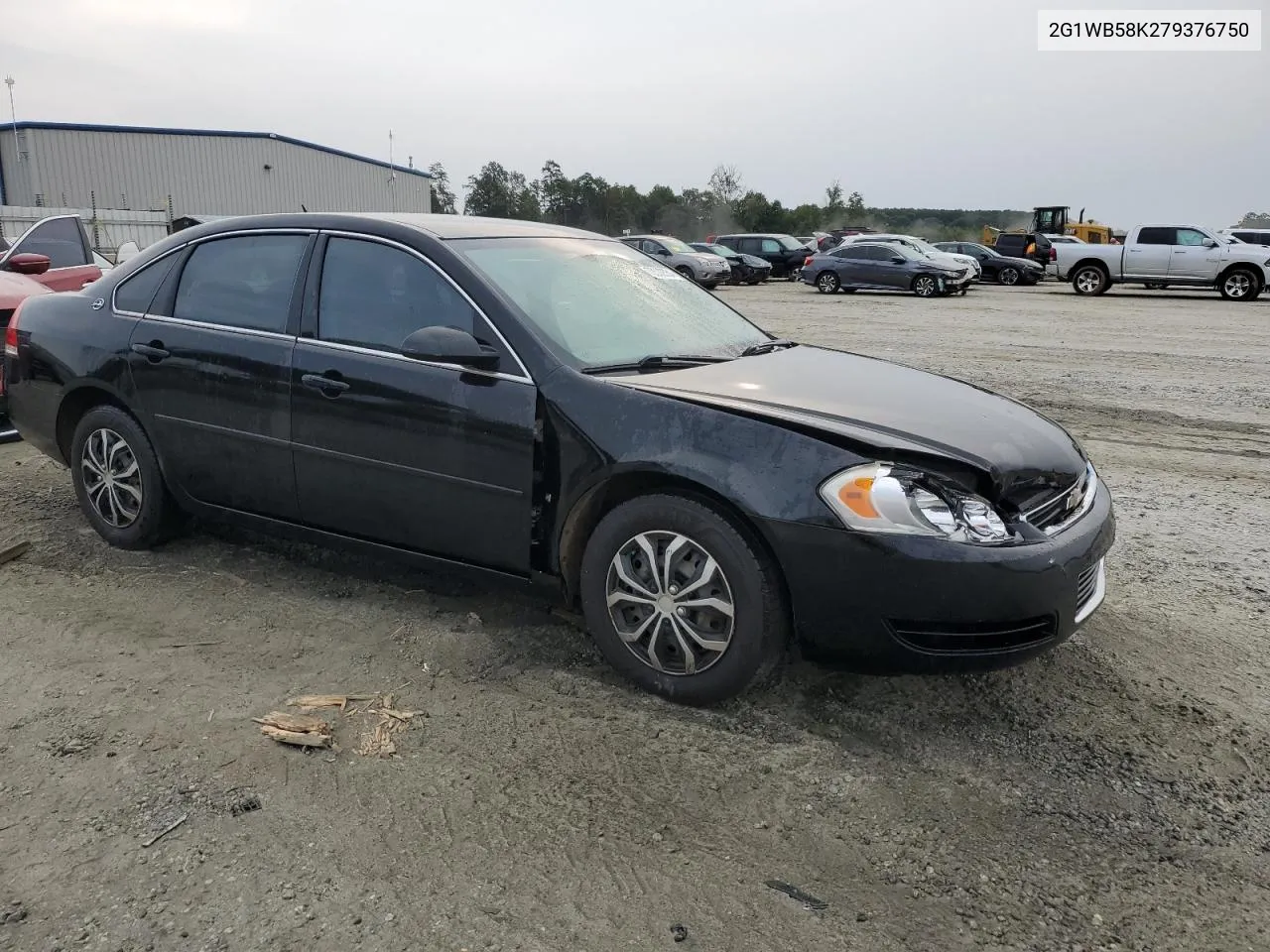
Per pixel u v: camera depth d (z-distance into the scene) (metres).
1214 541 5.14
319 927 2.27
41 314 4.73
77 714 3.17
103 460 4.55
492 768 2.90
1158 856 2.58
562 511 3.31
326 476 3.82
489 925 2.28
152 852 2.52
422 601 4.06
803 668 3.48
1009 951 2.24
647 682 3.29
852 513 2.86
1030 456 3.16
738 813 2.71
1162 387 10.18
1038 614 2.92
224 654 3.59
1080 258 25.36
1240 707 3.35
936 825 2.68
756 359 3.91
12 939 2.22
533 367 3.36
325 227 3.95
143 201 44.84
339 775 2.85
